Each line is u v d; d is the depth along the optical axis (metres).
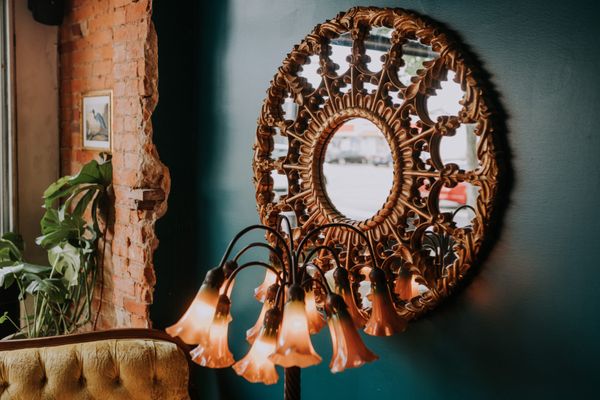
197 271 2.95
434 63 1.70
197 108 2.90
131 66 2.88
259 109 2.51
